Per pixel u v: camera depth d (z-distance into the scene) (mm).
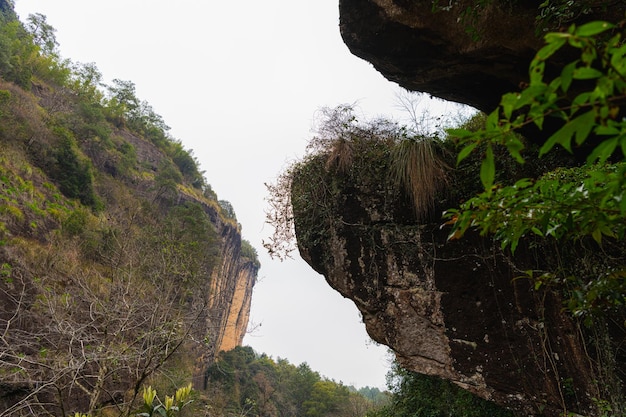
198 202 45969
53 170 25078
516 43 3492
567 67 741
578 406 3264
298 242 5406
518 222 1621
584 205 1375
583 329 3307
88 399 10938
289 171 5734
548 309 3547
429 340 4230
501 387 3742
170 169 46344
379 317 4633
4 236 14688
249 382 35750
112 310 6328
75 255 16047
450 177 4324
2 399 8758
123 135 46344
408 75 4641
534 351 3576
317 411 39469
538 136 4027
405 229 4566
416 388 7055
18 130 24047
